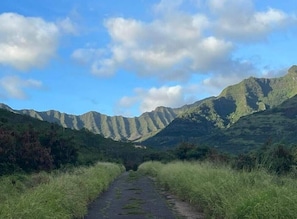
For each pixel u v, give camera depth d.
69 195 12.09
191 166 20.22
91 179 19.92
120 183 30.03
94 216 13.28
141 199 18.38
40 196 10.09
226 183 11.85
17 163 20.22
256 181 11.16
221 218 10.75
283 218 8.07
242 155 18.44
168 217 12.83
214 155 29.20
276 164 14.31
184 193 16.98
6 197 10.33
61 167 23.80
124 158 68.50
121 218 12.81
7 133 20.06
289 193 8.72
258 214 8.45
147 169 42.75
